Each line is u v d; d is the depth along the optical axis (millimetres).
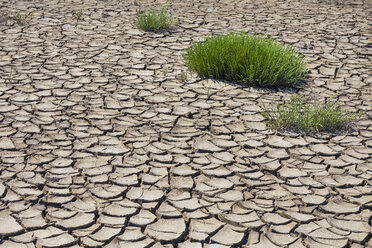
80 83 5895
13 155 4219
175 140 4621
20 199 3621
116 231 3324
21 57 6711
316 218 3537
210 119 5094
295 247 3232
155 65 6617
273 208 3633
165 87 5883
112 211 3533
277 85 6109
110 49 7195
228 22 8898
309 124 4938
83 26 8320
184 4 10242
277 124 4965
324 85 6172
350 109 5488
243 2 10602
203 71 6285
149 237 3287
